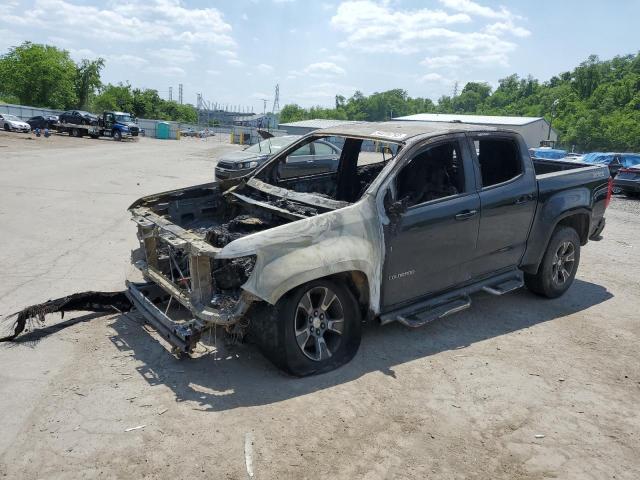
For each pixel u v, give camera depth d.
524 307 5.74
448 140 4.71
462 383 4.02
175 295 4.08
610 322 5.41
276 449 3.13
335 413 3.53
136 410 3.47
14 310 5.07
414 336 4.85
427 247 4.51
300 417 3.46
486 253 5.03
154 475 2.88
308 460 3.06
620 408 3.78
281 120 142.50
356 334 4.25
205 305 3.83
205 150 35.22
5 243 7.45
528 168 5.35
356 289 4.26
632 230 10.99
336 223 3.97
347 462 3.06
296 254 3.74
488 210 4.88
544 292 5.90
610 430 3.50
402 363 4.30
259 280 3.59
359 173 5.95
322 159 7.73
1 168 15.90
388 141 4.64
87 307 4.75
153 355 4.24
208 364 4.12
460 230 4.70
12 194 11.30
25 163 17.88
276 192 4.87
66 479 2.82
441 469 3.04
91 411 3.44
